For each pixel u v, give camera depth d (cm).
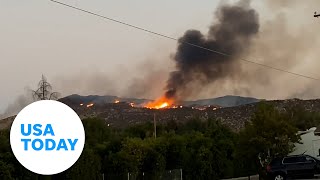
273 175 3378
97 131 5622
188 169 4234
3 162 2828
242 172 4766
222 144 4616
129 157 3831
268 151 3634
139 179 3872
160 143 4225
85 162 3269
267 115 3669
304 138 4406
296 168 3322
